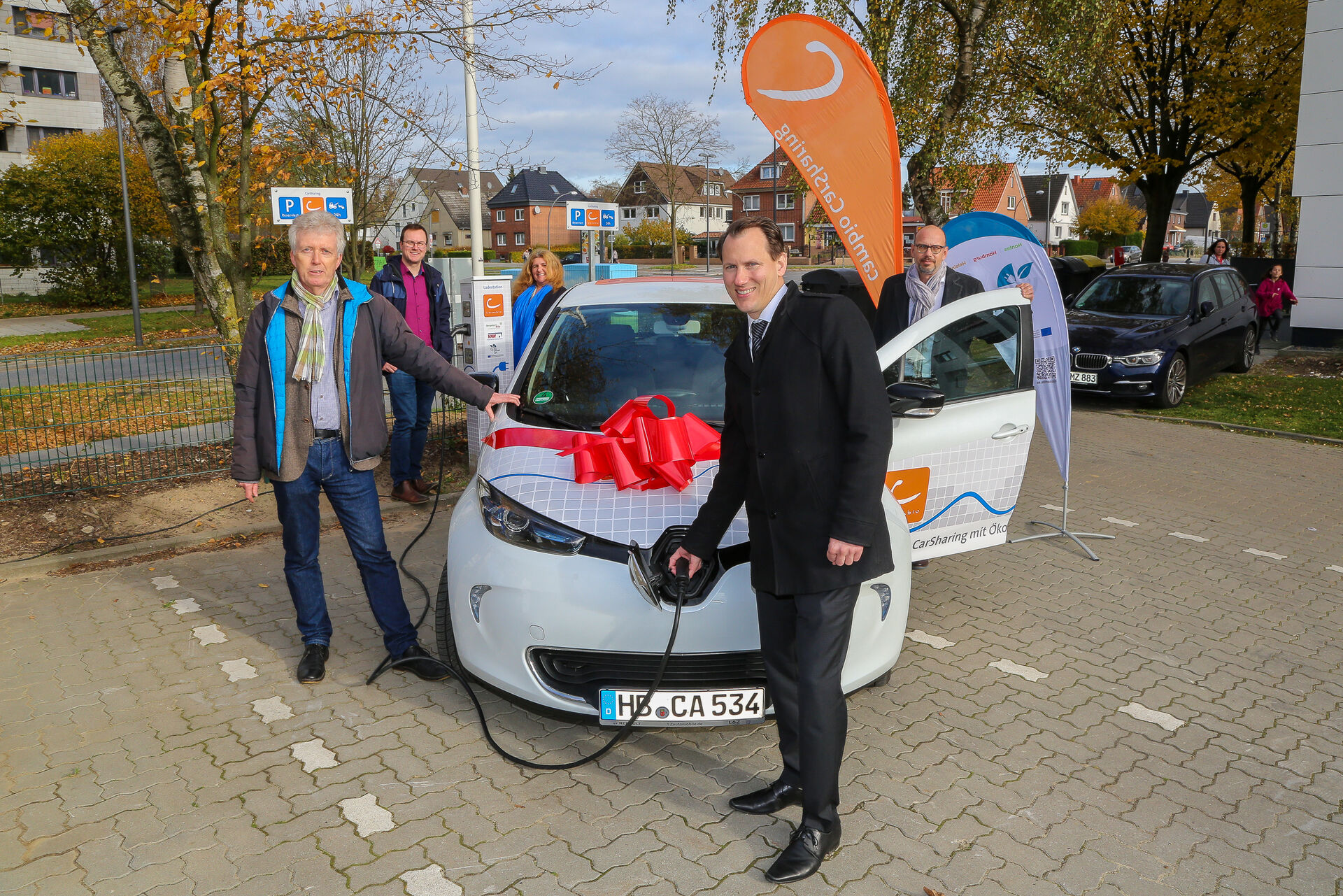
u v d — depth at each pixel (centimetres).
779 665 272
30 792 301
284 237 1309
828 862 267
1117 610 470
